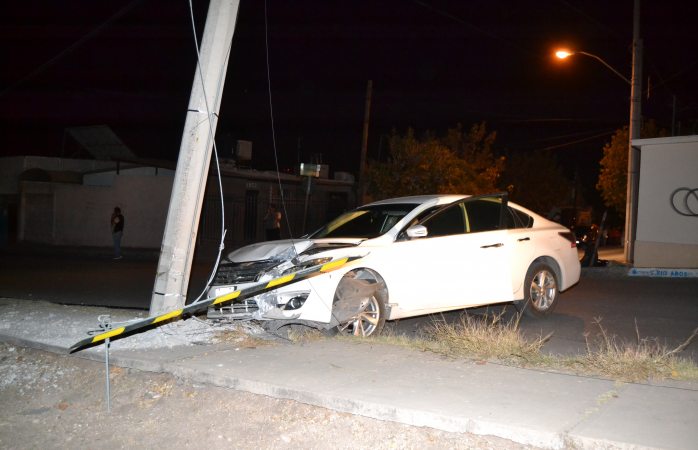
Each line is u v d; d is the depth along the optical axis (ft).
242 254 27.81
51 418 20.52
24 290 45.34
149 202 94.22
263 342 24.67
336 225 30.17
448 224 29.50
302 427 17.99
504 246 30.66
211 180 96.78
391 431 17.16
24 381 23.03
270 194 107.14
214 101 26.32
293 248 26.86
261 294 25.17
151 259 77.56
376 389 18.99
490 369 21.02
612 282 49.03
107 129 107.65
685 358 24.73
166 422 19.44
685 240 54.60
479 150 123.95
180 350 23.68
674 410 17.07
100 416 20.27
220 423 18.88
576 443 15.38
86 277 53.67
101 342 24.61
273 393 19.44
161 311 25.80
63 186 94.38
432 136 117.70
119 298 41.70
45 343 24.93
